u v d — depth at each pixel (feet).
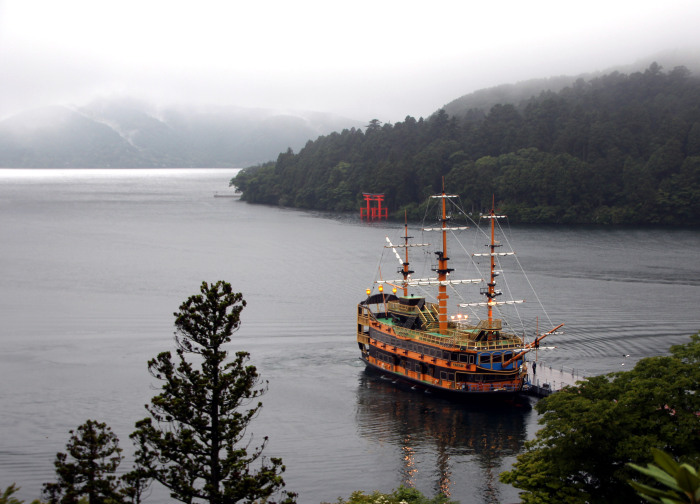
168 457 234.17
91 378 473.26
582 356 504.02
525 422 400.88
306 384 468.34
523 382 435.94
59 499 234.38
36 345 551.18
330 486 326.03
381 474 337.31
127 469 336.49
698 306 649.61
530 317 622.13
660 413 258.37
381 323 497.46
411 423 400.47
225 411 240.73
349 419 406.82
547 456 266.57
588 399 277.64
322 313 655.76
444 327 477.77
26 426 391.86
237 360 246.88
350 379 480.23
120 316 645.51
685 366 270.67
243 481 225.35
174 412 232.73
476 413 415.85
